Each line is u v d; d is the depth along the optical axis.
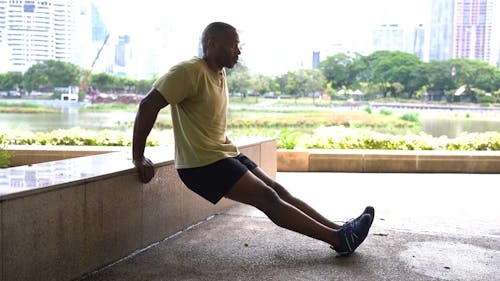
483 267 4.02
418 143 10.27
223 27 4.07
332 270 3.89
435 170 9.18
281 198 4.31
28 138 9.77
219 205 5.68
